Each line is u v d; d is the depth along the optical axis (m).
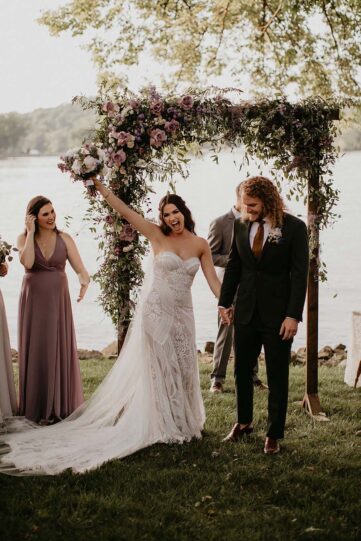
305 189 6.14
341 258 19.36
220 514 3.89
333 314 13.24
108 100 5.68
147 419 5.06
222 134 5.79
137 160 5.65
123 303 5.84
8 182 61.50
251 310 4.91
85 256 20.67
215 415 5.76
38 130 106.12
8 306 14.57
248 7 13.92
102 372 7.51
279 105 5.71
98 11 14.62
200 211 31.38
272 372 4.86
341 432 5.36
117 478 4.39
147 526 3.73
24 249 5.51
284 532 3.69
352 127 12.65
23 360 5.64
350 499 4.09
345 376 7.04
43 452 4.86
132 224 5.36
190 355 5.26
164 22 14.78
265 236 4.85
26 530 3.69
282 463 4.62
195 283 17.05
